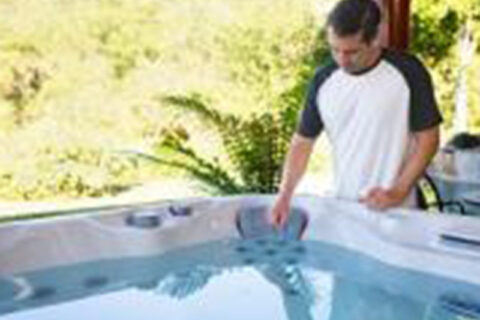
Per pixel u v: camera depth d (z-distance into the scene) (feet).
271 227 9.18
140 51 21.59
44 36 20.70
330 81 8.37
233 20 21.06
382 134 8.17
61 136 20.68
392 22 12.67
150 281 8.00
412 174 8.09
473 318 7.07
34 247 7.61
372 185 8.36
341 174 8.66
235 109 17.54
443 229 7.84
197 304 7.42
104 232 8.07
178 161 16.34
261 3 20.84
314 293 7.77
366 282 8.01
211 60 20.99
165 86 21.34
